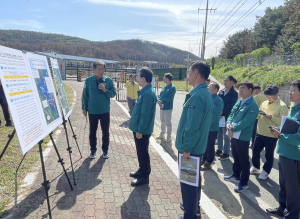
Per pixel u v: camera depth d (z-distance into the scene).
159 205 3.41
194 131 2.64
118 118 9.73
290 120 3.09
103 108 4.85
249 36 49.94
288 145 3.12
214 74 44.72
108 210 3.18
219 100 4.98
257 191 4.35
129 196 3.59
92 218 2.97
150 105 3.72
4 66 2.28
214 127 5.02
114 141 6.43
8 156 4.44
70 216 2.97
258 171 5.11
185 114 2.83
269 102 4.94
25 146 2.37
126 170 4.53
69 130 6.80
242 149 4.12
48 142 5.52
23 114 2.48
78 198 3.40
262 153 6.57
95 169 4.45
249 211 3.66
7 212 2.94
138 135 3.76
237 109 4.31
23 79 2.65
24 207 3.07
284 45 29.59
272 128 3.28
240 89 4.17
